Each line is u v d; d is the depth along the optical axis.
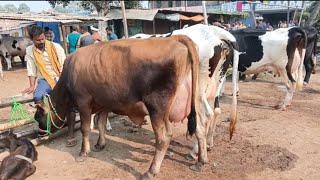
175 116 4.95
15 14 11.51
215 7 30.50
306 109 8.23
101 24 19.44
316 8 16.84
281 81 11.76
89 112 5.43
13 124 5.93
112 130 6.97
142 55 4.53
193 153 5.46
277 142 6.07
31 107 7.76
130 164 5.38
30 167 4.89
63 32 13.80
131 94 4.74
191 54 4.52
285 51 7.96
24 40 16.72
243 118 7.57
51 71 6.19
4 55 16.56
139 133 6.78
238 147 5.92
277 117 7.59
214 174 5.01
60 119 5.95
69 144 6.12
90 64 5.04
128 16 20.16
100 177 4.98
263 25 21.19
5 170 4.57
